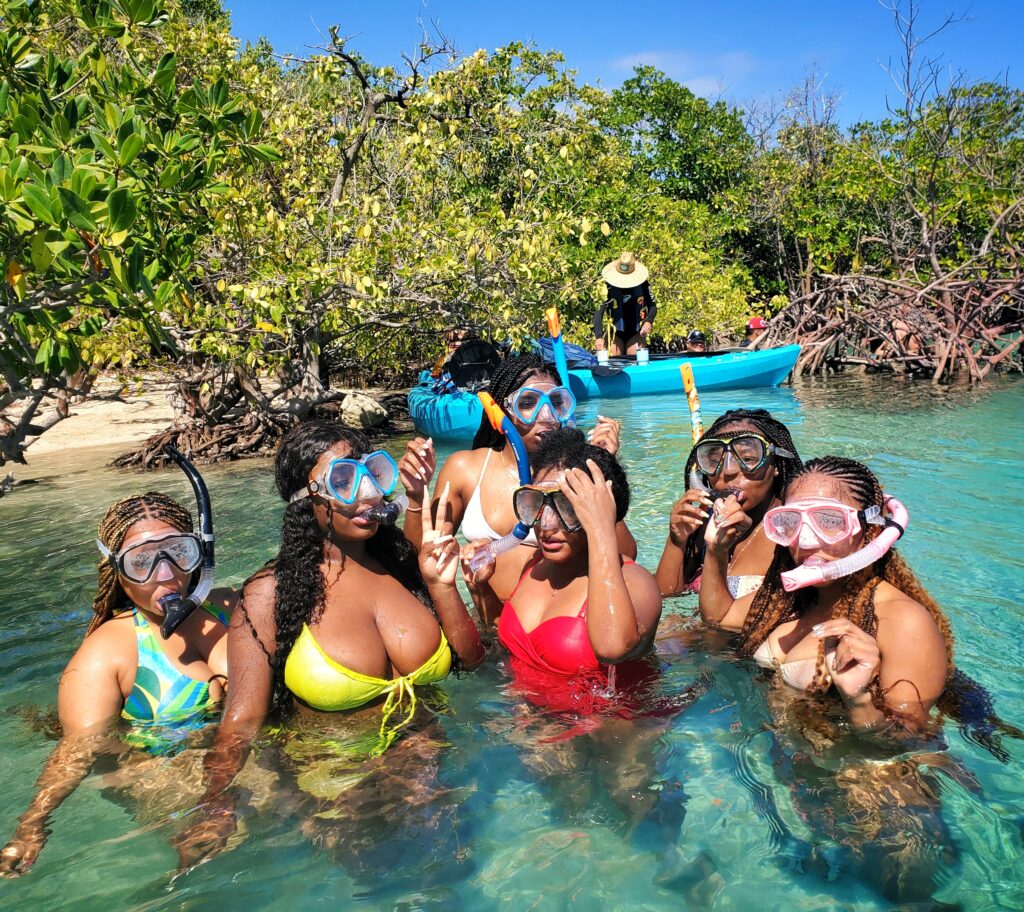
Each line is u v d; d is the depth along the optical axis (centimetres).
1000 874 218
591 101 1505
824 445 830
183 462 309
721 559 365
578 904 214
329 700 293
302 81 1374
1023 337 1519
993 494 616
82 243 392
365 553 323
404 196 1180
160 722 304
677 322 1734
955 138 1981
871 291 1784
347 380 1609
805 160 2484
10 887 225
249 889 222
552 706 312
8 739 313
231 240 944
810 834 236
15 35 450
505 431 360
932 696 275
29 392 484
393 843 239
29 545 608
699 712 304
